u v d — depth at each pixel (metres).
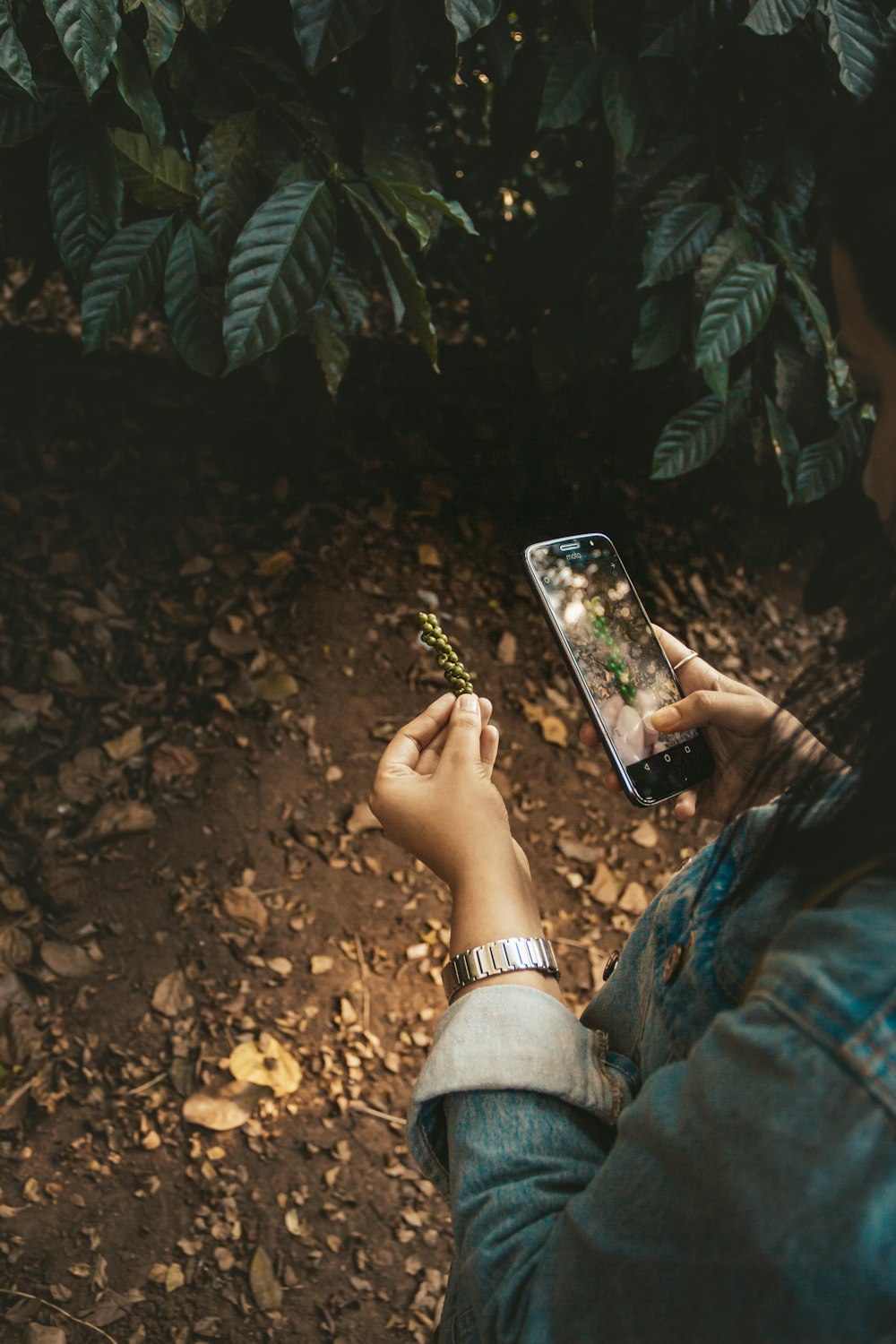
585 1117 0.80
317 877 2.53
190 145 2.25
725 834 0.85
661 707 1.14
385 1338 1.91
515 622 3.14
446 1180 0.87
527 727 2.96
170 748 2.60
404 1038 2.33
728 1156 0.52
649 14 2.10
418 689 2.93
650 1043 0.80
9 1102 2.04
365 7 1.75
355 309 2.21
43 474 3.00
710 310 2.29
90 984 2.24
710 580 3.46
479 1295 0.69
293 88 2.22
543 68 2.50
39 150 2.17
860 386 0.66
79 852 2.41
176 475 3.10
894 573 0.76
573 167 2.99
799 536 3.16
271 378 2.54
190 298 1.94
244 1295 1.92
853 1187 0.48
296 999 2.33
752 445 3.19
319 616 2.96
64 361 3.26
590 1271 0.59
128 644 2.78
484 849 0.89
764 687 3.28
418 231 1.89
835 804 0.68
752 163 2.49
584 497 3.40
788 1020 0.51
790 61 2.41
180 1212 1.99
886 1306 0.48
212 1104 2.12
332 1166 2.11
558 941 2.59
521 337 3.56
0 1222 1.91
